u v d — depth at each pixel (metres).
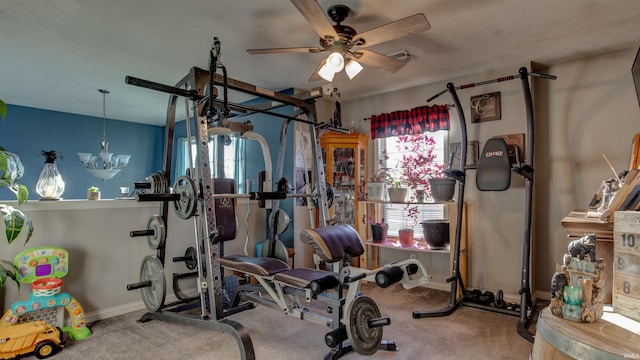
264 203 3.52
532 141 2.82
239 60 3.34
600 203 1.97
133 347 2.41
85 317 2.76
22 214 2.33
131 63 3.45
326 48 2.40
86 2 2.32
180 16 2.50
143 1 2.30
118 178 6.36
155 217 2.87
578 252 1.04
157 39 2.89
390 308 3.19
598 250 1.31
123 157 5.18
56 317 2.57
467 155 3.69
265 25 2.64
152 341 2.50
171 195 2.48
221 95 4.45
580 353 0.86
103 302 2.96
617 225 1.08
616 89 3.12
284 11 2.43
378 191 4.03
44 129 5.56
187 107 2.51
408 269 2.17
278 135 4.39
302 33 2.78
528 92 2.84
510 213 3.44
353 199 4.21
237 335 2.15
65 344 2.44
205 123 2.45
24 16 2.51
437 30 2.70
